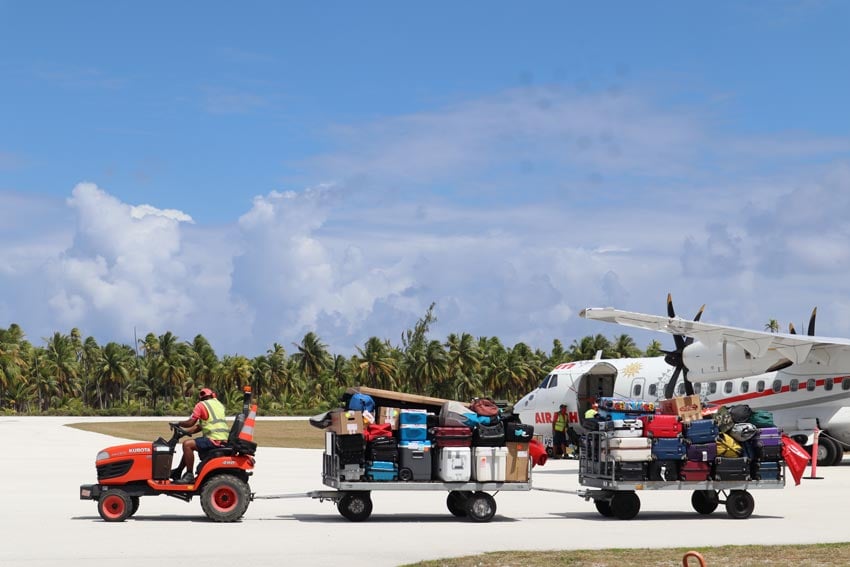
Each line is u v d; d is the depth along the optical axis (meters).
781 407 28.48
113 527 13.91
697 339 24.09
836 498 18.95
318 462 30.78
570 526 14.52
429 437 15.25
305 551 11.55
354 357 120.19
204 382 124.56
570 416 32.50
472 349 115.69
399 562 10.73
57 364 121.25
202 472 14.67
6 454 34.16
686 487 15.69
